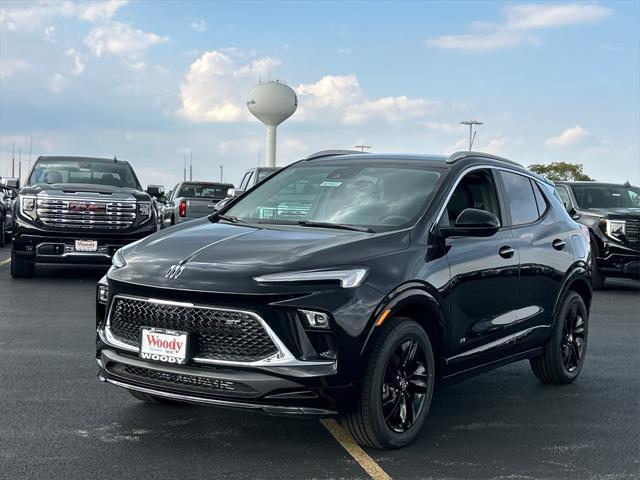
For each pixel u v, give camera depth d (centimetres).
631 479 446
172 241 504
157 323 455
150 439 489
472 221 517
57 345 759
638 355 809
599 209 1430
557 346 658
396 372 476
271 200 582
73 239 1236
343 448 483
